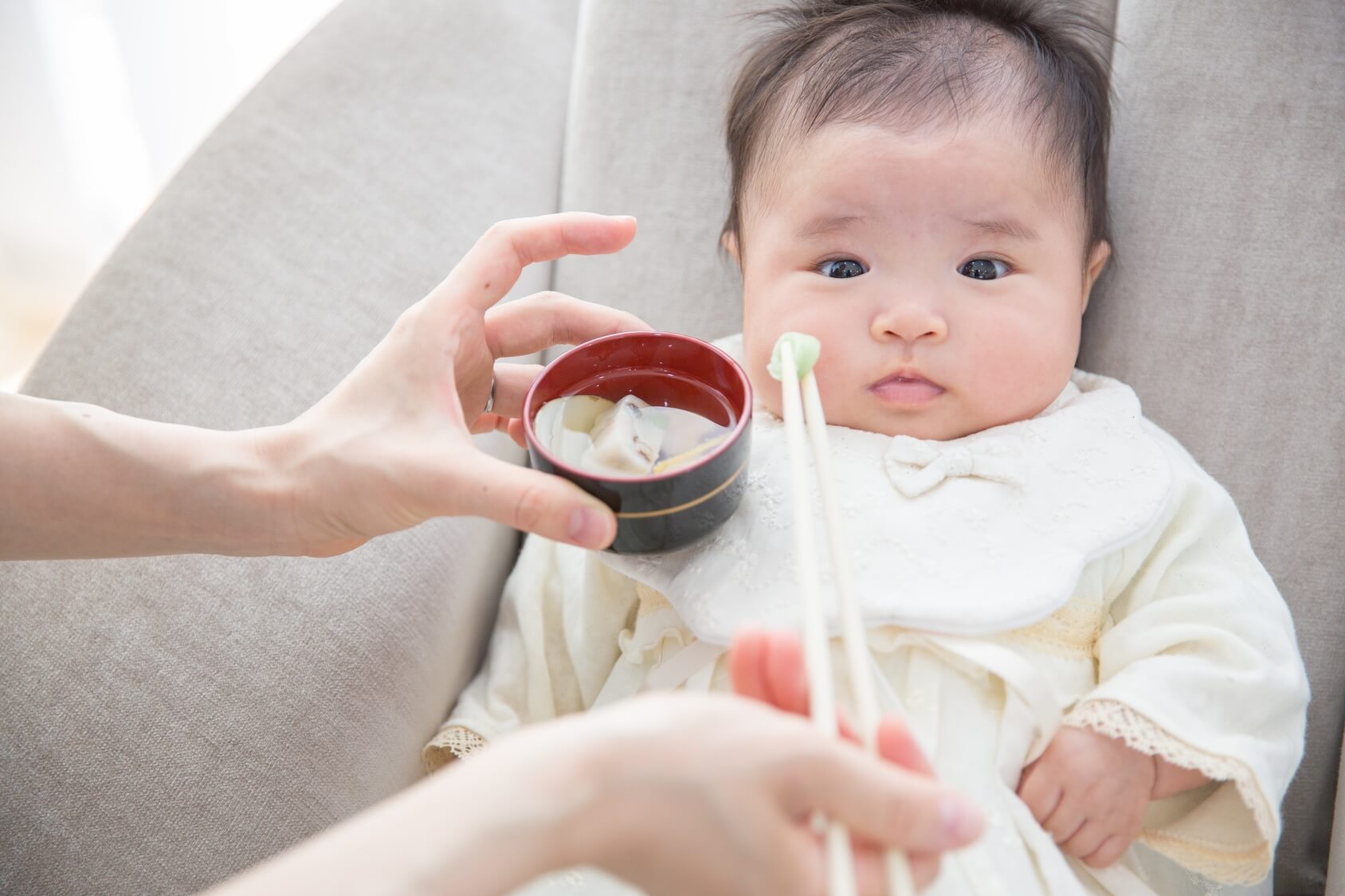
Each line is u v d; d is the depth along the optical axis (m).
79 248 2.04
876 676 0.81
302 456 0.77
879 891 0.53
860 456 0.92
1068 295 0.95
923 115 0.93
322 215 1.13
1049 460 0.91
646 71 1.26
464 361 0.83
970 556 0.85
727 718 0.49
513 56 1.33
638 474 0.74
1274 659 0.86
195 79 1.93
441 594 0.98
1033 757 0.83
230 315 1.05
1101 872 0.84
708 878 0.49
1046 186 0.94
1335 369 1.01
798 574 0.84
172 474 0.78
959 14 1.02
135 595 0.90
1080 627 0.89
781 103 1.00
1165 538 0.94
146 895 0.82
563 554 1.06
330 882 0.42
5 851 0.82
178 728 0.85
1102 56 1.14
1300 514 1.01
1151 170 1.09
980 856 0.75
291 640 0.90
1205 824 0.83
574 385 0.81
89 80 1.93
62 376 1.02
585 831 0.46
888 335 0.90
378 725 0.91
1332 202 1.03
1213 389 1.05
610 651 1.00
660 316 1.23
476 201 1.20
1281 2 1.07
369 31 1.27
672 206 1.24
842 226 0.93
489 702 1.00
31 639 0.88
